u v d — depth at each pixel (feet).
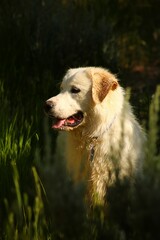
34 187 19.26
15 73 30.37
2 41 32.99
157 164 14.56
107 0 42.98
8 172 20.68
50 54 33.24
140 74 38.78
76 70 21.74
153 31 43.70
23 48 32.91
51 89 29.50
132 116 21.47
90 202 20.62
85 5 41.50
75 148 21.31
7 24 34.42
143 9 44.55
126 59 40.16
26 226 16.15
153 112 16.07
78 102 21.01
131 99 30.55
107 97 20.71
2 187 20.11
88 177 20.80
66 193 14.24
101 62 34.42
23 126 24.80
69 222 14.32
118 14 43.16
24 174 20.61
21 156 21.99
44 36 33.99
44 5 36.70
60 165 14.65
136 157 20.52
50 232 16.61
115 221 15.07
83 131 20.98
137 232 14.25
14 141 23.08
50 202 14.92
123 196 15.29
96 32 35.53
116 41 37.35
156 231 13.62
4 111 25.32
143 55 41.70
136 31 42.96
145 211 13.70
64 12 36.88
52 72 31.94
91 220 15.62
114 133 20.51
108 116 20.58
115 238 14.97
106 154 20.43
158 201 13.64
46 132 16.11
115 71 34.53
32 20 34.96
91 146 20.77
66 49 33.81
